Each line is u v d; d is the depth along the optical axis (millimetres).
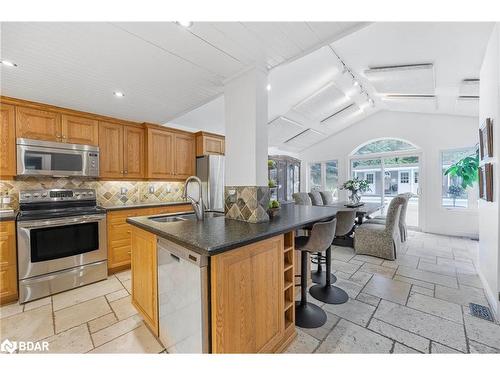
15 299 2221
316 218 1951
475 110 4254
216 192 4020
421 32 2277
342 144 6512
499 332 1686
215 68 1942
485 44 2232
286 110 4621
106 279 2758
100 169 3076
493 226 2031
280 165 5863
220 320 1139
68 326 1818
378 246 3363
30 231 2256
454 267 2984
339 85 4188
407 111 5402
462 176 4738
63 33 1477
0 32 1438
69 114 2824
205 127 4363
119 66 1897
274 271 1479
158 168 3613
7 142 2395
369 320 1854
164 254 1482
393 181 5809
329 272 2346
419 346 1550
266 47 1708
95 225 2693
